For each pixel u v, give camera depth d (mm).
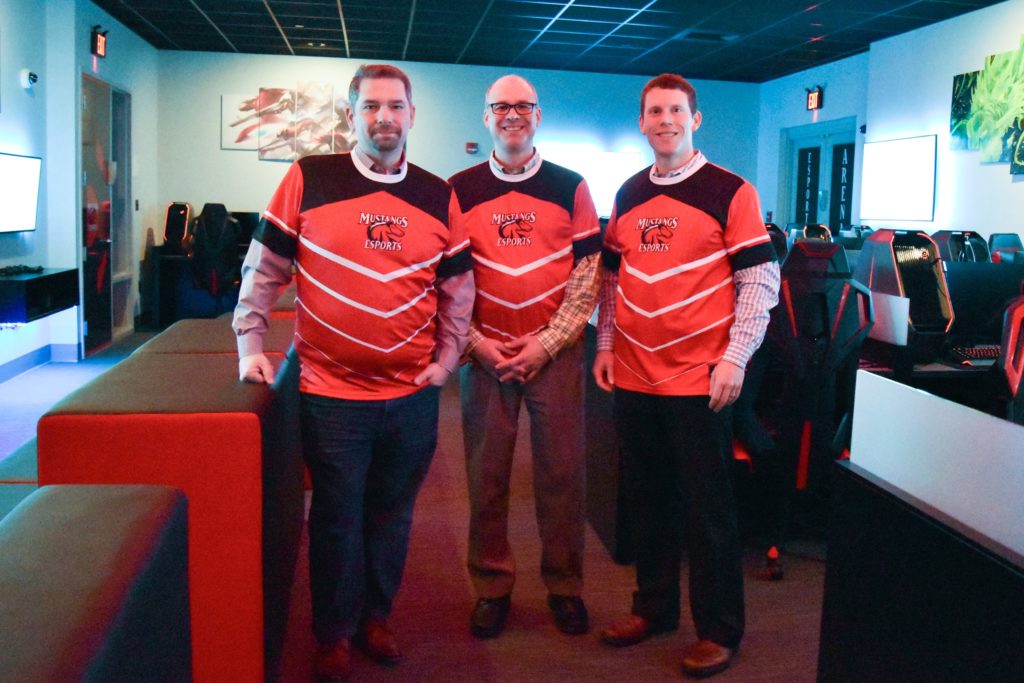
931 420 1215
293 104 10219
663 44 9344
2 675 542
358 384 2012
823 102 10328
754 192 2115
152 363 2061
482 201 2293
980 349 3621
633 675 2209
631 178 2279
